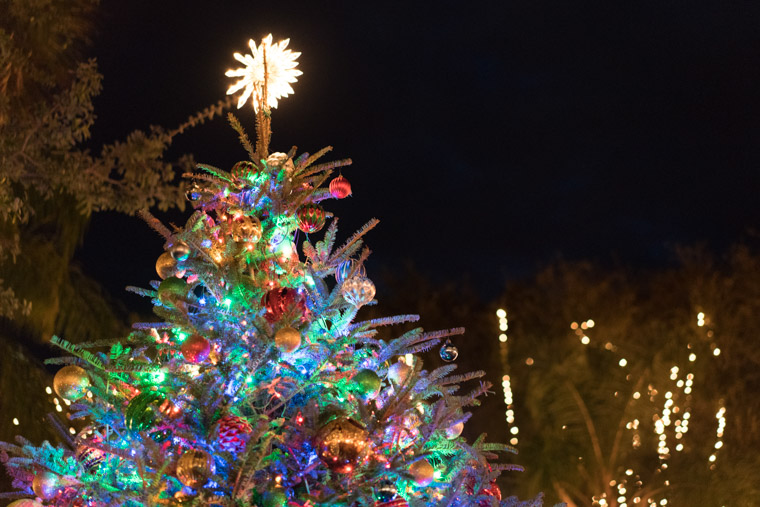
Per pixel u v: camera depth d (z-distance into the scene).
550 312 7.57
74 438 2.98
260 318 2.64
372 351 2.99
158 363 2.77
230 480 2.47
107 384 2.80
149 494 2.46
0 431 5.74
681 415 6.98
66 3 6.28
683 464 6.79
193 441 2.56
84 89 5.91
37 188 5.81
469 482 2.82
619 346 7.22
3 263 5.86
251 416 2.65
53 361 2.81
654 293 7.78
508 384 6.70
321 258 3.04
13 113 5.84
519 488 6.73
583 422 6.88
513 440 6.75
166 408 2.59
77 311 6.04
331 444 2.46
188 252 2.69
